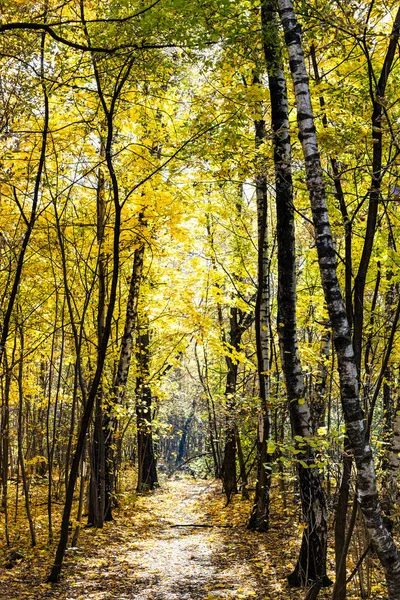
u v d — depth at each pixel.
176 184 7.55
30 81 6.02
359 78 5.79
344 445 4.77
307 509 5.81
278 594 5.96
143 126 7.34
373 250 6.54
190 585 6.62
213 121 6.02
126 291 11.33
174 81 6.33
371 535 3.85
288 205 5.96
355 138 4.77
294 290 6.07
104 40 4.95
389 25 5.48
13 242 7.30
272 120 5.84
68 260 8.48
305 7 4.52
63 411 14.21
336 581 4.62
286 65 6.36
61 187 8.02
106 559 7.85
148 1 4.78
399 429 7.81
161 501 14.22
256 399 7.34
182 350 10.68
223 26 4.85
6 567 7.20
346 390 3.89
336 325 3.92
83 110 7.07
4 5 4.48
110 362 11.91
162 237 9.30
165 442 37.50
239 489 14.05
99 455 10.09
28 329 9.15
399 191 5.23
